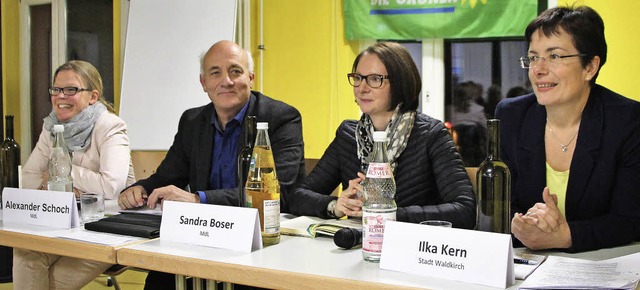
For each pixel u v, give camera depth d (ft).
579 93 4.75
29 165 8.55
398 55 5.77
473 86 12.46
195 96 12.35
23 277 5.98
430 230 3.49
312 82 13.01
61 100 8.29
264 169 4.48
